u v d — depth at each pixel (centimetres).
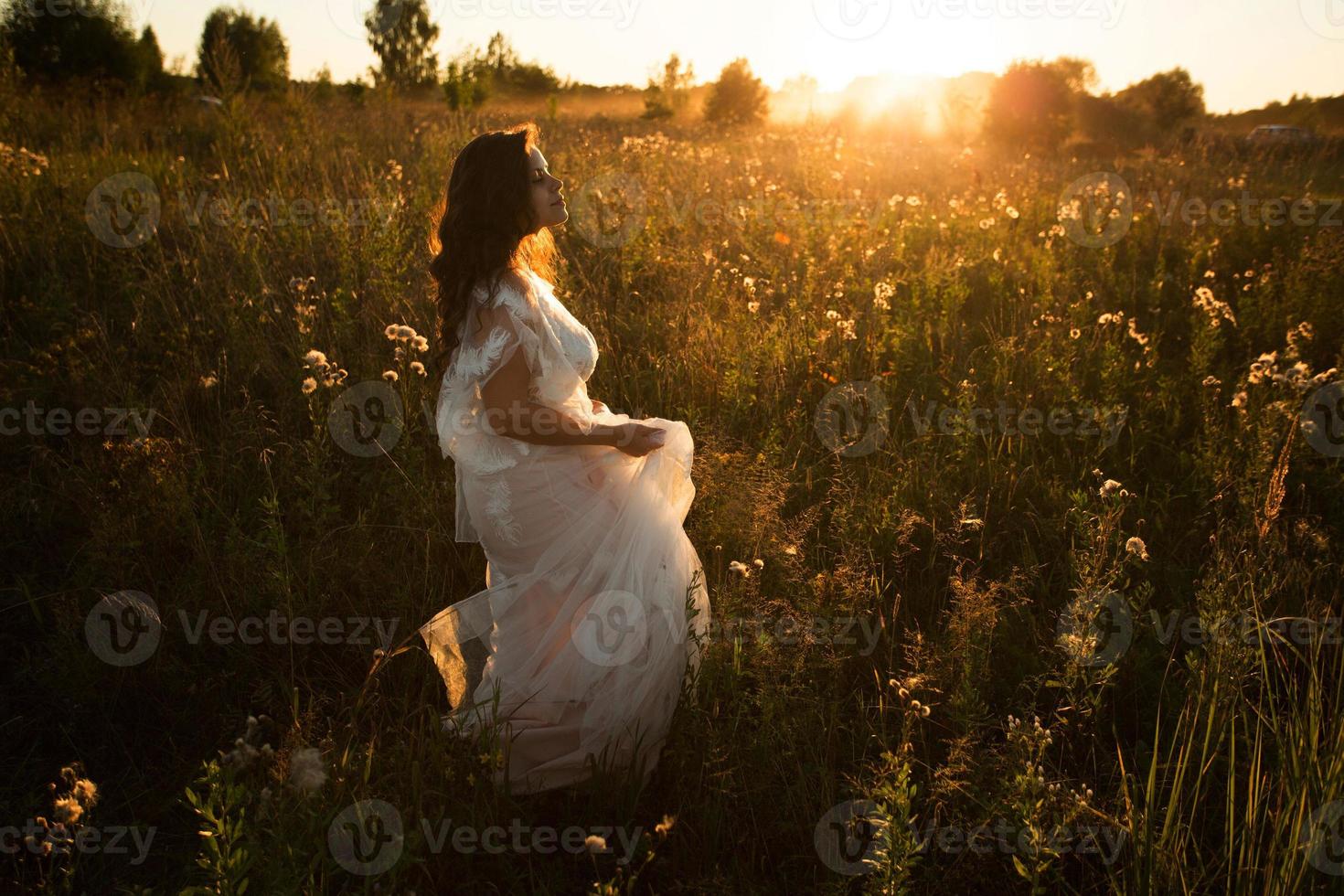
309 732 240
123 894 223
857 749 258
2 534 337
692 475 353
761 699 251
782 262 595
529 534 267
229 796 184
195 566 312
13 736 271
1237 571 295
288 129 835
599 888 186
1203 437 413
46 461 361
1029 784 204
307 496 364
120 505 335
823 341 465
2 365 419
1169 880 198
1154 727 263
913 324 507
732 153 1199
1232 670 236
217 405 421
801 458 403
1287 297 553
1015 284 619
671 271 570
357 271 513
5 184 604
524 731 253
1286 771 216
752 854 227
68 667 274
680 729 252
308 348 422
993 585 287
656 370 442
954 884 217
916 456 394
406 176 755
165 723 278
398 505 350
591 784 249
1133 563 320
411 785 228
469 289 254
